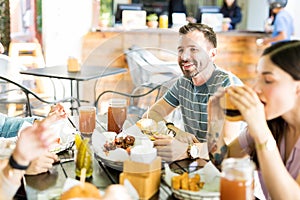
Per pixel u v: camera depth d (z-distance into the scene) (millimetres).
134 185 1166
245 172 1077
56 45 4699
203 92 1760
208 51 1849
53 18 4641
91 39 4773
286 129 1339
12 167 1049
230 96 1177
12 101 3391
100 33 4797
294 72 1139
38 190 1233
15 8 4754
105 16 5207
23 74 3686
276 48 1177
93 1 4941
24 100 3424
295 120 1263
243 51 5309
